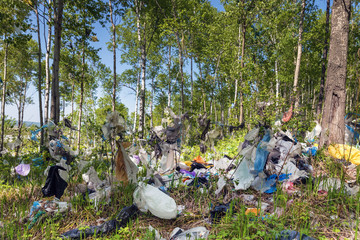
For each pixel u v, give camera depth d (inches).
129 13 745.6
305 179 134.3
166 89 1023.0
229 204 112.7
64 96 890.1
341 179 129.8
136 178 132.8
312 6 539.2
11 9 373.4
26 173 147.8
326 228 93.1
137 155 185.3
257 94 326.0
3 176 172.7
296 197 118.6
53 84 268.8
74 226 105.8
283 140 163.9
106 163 175.2
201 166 172.4
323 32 468.1
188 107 799.7
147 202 108.5
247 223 88.7
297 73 474.3
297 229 90.7
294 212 101.1
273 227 92.5
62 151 142.8
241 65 416.5
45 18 287.3
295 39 661.9
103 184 127.6
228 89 724.7
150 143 165.6
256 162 128.0
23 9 388.2
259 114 295.1
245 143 156.4
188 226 103.4
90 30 431.2
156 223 106.3
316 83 879.1
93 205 117.0
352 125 191.6
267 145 124.1
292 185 130.0
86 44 501.0
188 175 154.1
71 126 178.2
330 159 156.5
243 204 110.7
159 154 160.4
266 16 535.2
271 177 133.0
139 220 107.5
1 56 607.8
